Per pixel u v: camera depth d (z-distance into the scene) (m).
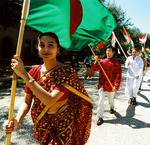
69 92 1.62
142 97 5.82
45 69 1.53
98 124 3.51
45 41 1.46
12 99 1.41
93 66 3.75
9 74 10.38
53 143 1.51
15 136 3.03
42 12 1.63
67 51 20.64
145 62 6.95
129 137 2.98
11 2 12.31
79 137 1.90
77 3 1.70
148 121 3.70
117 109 4.48
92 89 7.07
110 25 2.29
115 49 3.74
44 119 1.54
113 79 3.66
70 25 1.77
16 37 20.78
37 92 1.31
